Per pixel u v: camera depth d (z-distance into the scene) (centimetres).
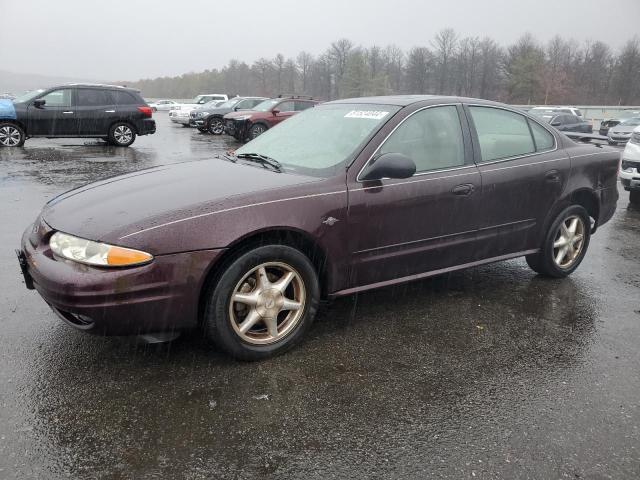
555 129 452
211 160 402
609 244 597
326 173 332
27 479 213
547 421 259
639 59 6825
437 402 273
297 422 253
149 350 316
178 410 259
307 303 321
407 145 358
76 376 287
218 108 2173
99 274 262
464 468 225
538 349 334
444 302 405
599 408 271
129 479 214
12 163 1116
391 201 339
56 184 873
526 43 7244
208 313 289
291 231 305
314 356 317
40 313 362
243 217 288
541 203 422
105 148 1465
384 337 344
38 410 257
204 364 303
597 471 225
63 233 281
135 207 292
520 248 423
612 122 2844
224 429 246
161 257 269
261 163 369
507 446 240
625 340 349
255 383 285
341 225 322
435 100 383
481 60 7519
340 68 8475
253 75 9488
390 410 265
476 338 346
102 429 244
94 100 1442
